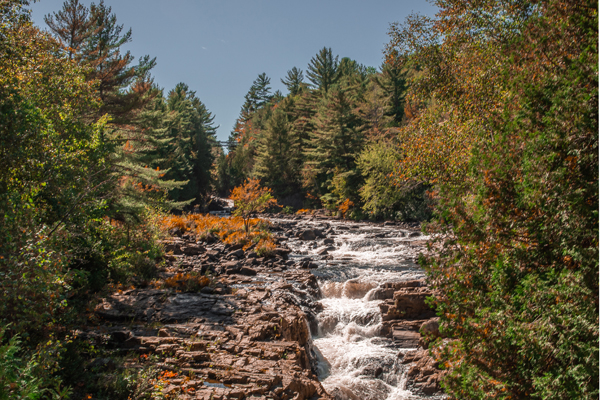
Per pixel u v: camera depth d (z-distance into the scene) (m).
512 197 5.73
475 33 12.69
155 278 16.02
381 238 31.72
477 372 5.86
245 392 7.33
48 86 12.73
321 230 35.34
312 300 15.79
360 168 47.47
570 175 4.83
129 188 18.59
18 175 8.06
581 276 4.57
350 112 54.59
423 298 13.23
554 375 4.75
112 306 12.20
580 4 5.60
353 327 13.61
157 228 21.69
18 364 5.10
